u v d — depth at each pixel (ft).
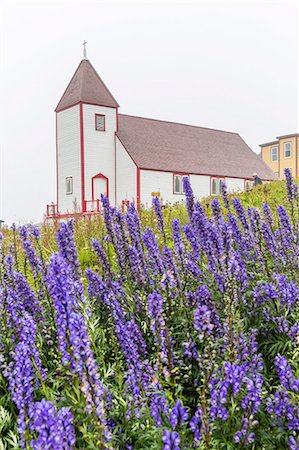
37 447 9.51
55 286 12.05
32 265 22.47
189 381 14.92
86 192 143.43
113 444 11.78
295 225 27.66
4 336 15.64
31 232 26.04
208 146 174.29
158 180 145.48
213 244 19.77
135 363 14.65
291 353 15.11
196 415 11.88
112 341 15.71
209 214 44.09
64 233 20.30
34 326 14.23
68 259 20.03
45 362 15.81
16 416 13.44
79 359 11.53
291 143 210.59
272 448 12.55
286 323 16.05
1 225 52.90
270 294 16.70
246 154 185.26
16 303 16.94
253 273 20.06
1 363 15.06
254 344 14.87
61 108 151.33
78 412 11.81
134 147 147.64
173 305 17.58
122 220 24.36
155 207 29.37
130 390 13.91
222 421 12.69
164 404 12.67
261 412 13.26
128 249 22.22
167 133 166.20
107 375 14.46
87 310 15.97
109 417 12.89
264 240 22.26
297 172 209.15
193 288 19.51
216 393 12.59
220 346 15.06
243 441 12.10
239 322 15.34
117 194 148.56
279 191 57.16
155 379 13.44
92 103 145.69
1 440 12.15
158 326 14.56
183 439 11.27
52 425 9.55
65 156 150.41
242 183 167.43
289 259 21.18
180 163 153.58
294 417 12.69
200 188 155.63
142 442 12.29
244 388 13.34
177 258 20.26
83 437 11.18
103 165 147.33
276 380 15.55
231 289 16.21
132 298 19.26
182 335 16.46
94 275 19.56
